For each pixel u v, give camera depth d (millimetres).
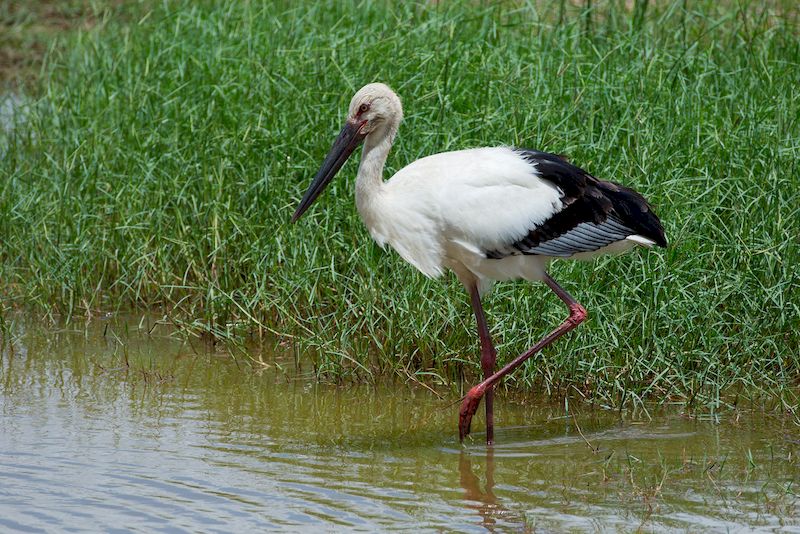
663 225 10945
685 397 10195
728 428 9648
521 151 9961
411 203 9547
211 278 12281
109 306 12742
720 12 16156
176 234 12688
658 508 7949
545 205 9562
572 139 12234
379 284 11125
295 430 9633
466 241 9555
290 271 11656
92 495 8188
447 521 7785
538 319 10656
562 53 14008
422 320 10734
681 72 13734
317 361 11219
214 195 12703
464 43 14227
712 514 7836
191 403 10227
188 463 8812
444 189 9484
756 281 10766
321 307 11672
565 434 9586
